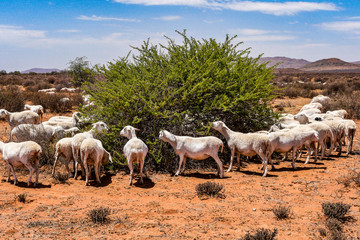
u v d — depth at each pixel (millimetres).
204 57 12422
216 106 11242
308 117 14758
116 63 12352
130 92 10719
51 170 10414
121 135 10227
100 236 5848
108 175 10164
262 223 6391
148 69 12602
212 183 8258
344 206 6551
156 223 6414
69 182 9297
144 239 5715
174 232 6008
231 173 10375
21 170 10102
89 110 12125
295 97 40031
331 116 15328
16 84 58000
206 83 11125
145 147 9102
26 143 8656
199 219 6625
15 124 15578
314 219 6523
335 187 8477
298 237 5738
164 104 11078
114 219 6621
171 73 11734
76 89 44219
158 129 11273
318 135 11094
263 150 10047
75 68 45281
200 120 11555
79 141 9500
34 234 5902
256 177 9805
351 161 11523
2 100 24453
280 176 9883
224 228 6172
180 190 8578
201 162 11039
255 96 11633
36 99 28578
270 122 13195
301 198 7793
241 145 10141
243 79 12133
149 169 10672
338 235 5504
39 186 8852
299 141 10680
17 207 7270
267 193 8227
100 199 7887
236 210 7090
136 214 6891
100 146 9273
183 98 10906
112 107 11148
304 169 10641
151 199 7887
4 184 8906
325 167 10727
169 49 12891
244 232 5984
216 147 9703
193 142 9789
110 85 11406
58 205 7426
